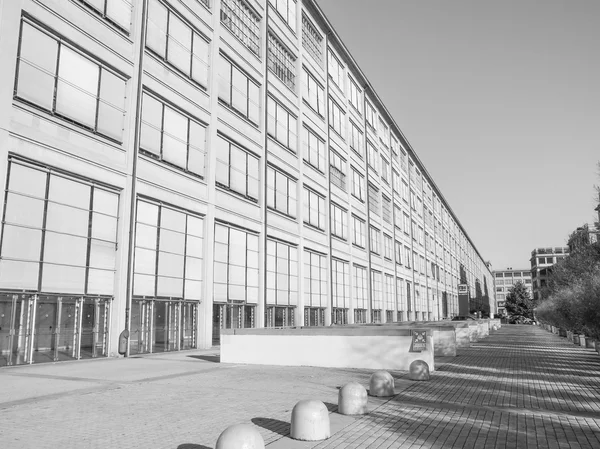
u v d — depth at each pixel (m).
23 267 15.58
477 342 29.55
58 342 16.67
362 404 8.28
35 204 16.09
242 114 28.19
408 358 14.43
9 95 15.27
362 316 46.06
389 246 56.53
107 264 18.70
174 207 22.19
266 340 16.14
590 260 25.19
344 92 46.28
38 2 16.47
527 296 113.00
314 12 40.09
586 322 21.25
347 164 45.25
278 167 31.97
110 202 19.03
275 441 6.70
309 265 36.09
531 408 8.82
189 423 7.70
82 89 18.09
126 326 19.06
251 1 30.00
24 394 10.18
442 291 85.25
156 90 21.47
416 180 73.25
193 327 23.02
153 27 21.66
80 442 6.65
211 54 25.48
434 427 7.42
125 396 10.05
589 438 6.82
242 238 27.39
